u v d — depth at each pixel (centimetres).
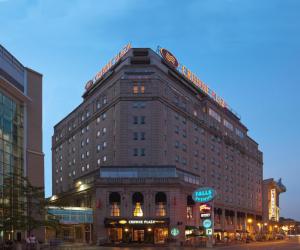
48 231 8806
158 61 10944
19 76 6806
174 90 10806
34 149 6981
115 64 11269
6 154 6228
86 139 11869
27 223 5672
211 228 7562
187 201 9481
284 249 6875
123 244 8250
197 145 11594
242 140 15250
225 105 14612
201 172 11625
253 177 16138
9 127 6381
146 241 8744
